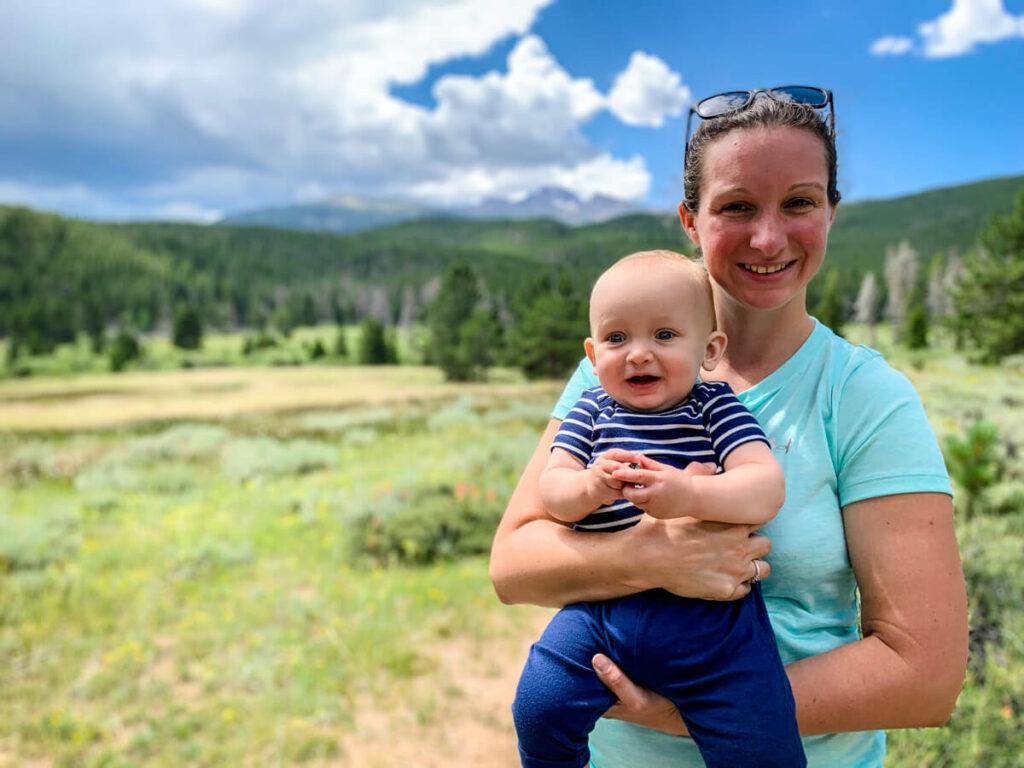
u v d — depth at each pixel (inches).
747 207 54.4
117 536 410.3
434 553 336.5
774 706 49.1
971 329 1315.2
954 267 2426.2
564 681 53.8
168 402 1542.8
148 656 245.9
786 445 55.4
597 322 58.7
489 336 2007.9
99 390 1969.7
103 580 327.9
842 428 54.0
